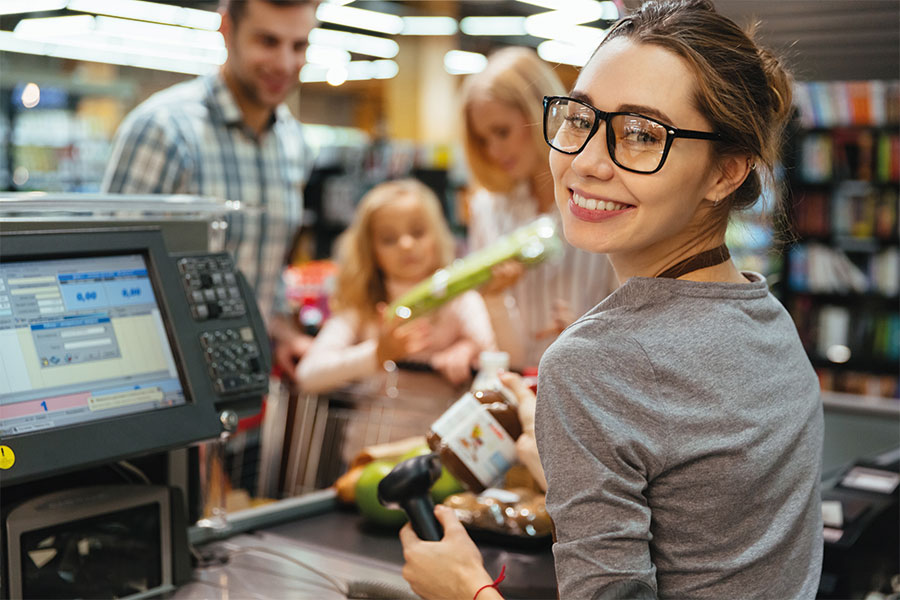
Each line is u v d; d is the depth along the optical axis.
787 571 0.91
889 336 6.23
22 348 1.09
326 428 2.15
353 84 12.61
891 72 5.16
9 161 6.75
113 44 7.17
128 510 1.17
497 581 1.01
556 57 8.48
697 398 0.85
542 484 1.17
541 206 2.66
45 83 7.04
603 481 0.82
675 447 0.84
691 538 0.87
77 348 1.13
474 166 2.68
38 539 1.09
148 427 1.15
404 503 1.10
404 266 2.84
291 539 1.41
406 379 2.47
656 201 0.88
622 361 0.85
